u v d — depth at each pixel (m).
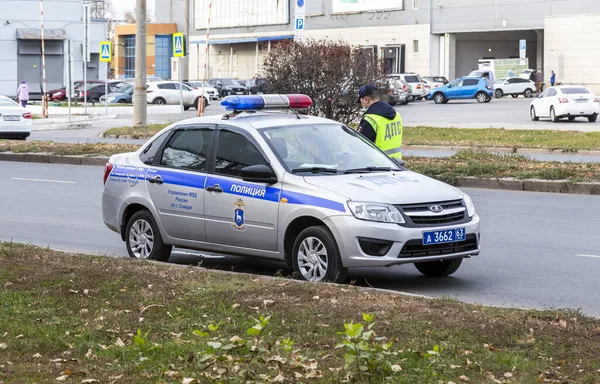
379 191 21.69
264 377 13.15
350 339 13.54
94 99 148.62
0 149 61.62
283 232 22.23
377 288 21.88
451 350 14.94
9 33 148.12
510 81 159.88
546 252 27.34
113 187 26.20
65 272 21.14
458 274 24.31
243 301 18.31
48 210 36.94
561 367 14.17
